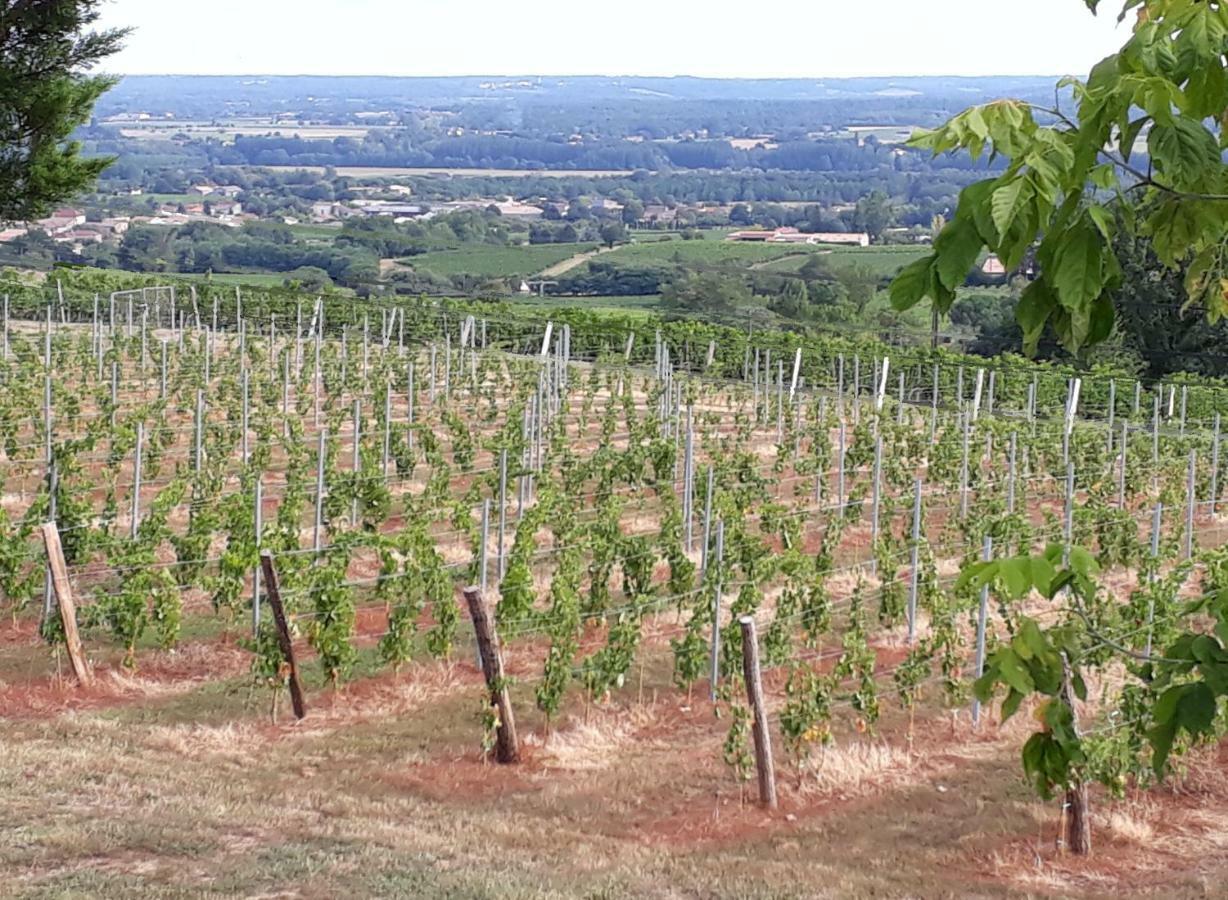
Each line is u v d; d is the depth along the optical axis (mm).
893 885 9750
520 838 10461
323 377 29250
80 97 30328
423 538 15359
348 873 9047
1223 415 33031
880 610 16000
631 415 26531
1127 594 18188
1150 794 11922
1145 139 2943
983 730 13227
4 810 10031
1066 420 25094
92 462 23172
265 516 20469
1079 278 2857
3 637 15195
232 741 12727
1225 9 2973
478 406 29188
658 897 9102
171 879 8758
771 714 13625
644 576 16422
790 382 36438
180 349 31875
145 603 14352
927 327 48188
